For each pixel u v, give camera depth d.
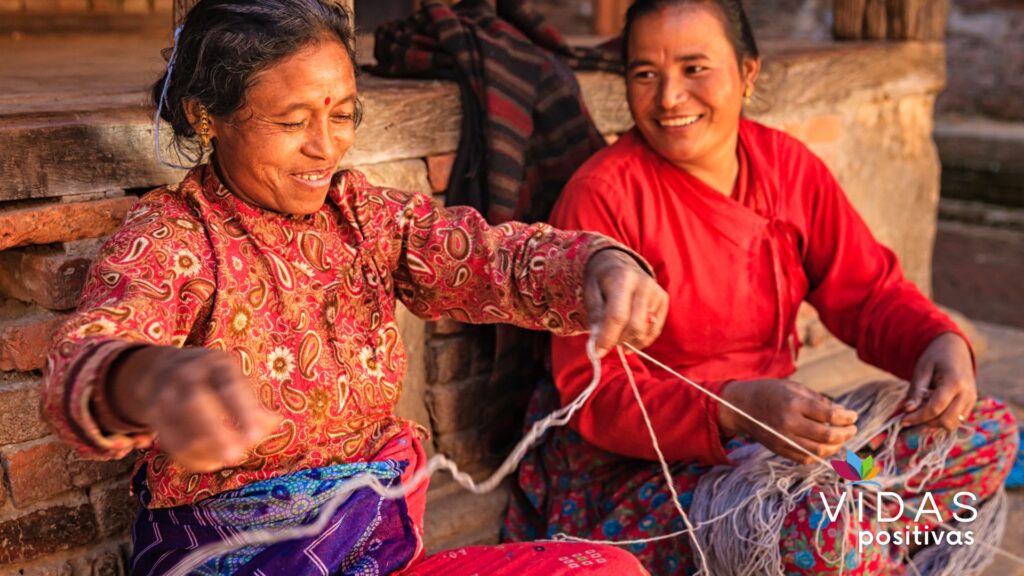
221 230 1.45
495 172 2.31
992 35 7.87
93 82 2.33
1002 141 6.82
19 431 1.80
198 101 1.42
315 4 1.42
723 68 2.05
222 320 1.42
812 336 3.32
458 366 2.43
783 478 1.96
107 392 1.06
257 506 1.47
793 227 2.30
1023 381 3.36
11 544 1.82
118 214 1.81
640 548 2.09
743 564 1.93
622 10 5.11
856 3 3.62
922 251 3.77
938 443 2.13
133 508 1.95
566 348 2.11
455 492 2.38
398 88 2.31
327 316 1.53
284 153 1.42
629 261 1.57
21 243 1.72
